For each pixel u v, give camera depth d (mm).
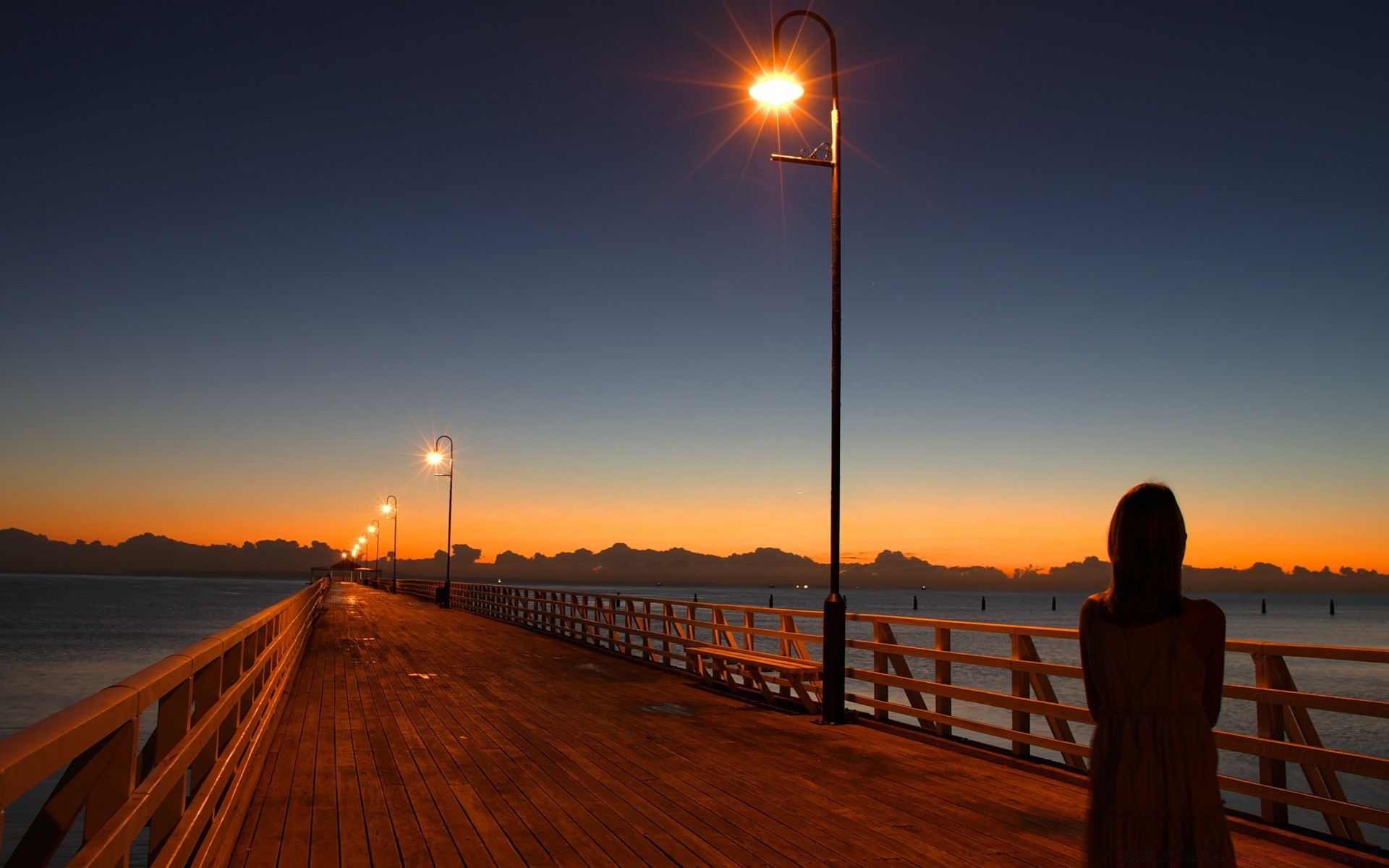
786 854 5770
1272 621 129125
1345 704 5477
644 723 10688
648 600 17516
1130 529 3014
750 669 12250
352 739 9680
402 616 34094
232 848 5805
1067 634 7570
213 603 159375
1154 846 2850
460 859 5656
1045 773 7824
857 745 9336
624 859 5652
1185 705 2904
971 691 8828
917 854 5770
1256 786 6082
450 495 44969
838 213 10648
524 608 28391
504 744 9414
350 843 5953
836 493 10680
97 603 151750
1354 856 5348
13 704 34344
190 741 3938
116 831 2547
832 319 10578
